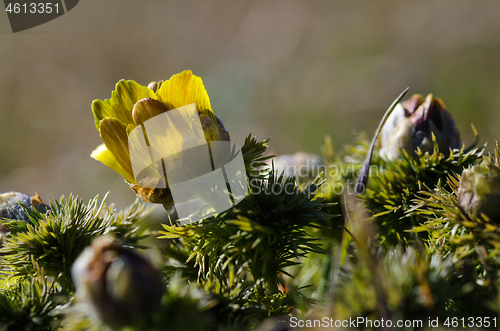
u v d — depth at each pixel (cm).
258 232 26
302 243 27
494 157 28
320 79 102
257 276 27
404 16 105
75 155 96
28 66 107
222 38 116
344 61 104
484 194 26
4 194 29
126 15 115
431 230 27
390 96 94
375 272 25
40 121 103
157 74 112
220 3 118
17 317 26
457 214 26
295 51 110
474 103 88
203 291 26
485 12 96
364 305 25
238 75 106
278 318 27
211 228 27
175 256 29
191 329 24
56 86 107
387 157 30
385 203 29
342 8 112
